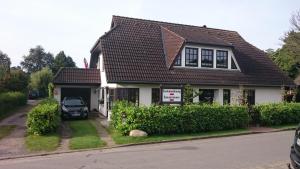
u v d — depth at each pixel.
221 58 27.69
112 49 25.14
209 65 27.08
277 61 43.62
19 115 27.02
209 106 18.78
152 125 16.92
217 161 11.00
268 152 12.52
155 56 26.20
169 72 25.14
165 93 18.06
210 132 18.31
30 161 11.78
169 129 17.34
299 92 32.62
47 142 14.88
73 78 28.39
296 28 41.38
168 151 13.12
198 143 15.21
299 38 40.66
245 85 27.20
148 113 16.86
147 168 10.18
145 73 24.27
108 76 22.98
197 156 11.93
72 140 15.52
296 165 7.66
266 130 19.45
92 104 29.94
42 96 60.22
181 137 16.59
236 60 28.41
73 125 20.73
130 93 23.78
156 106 17.59
